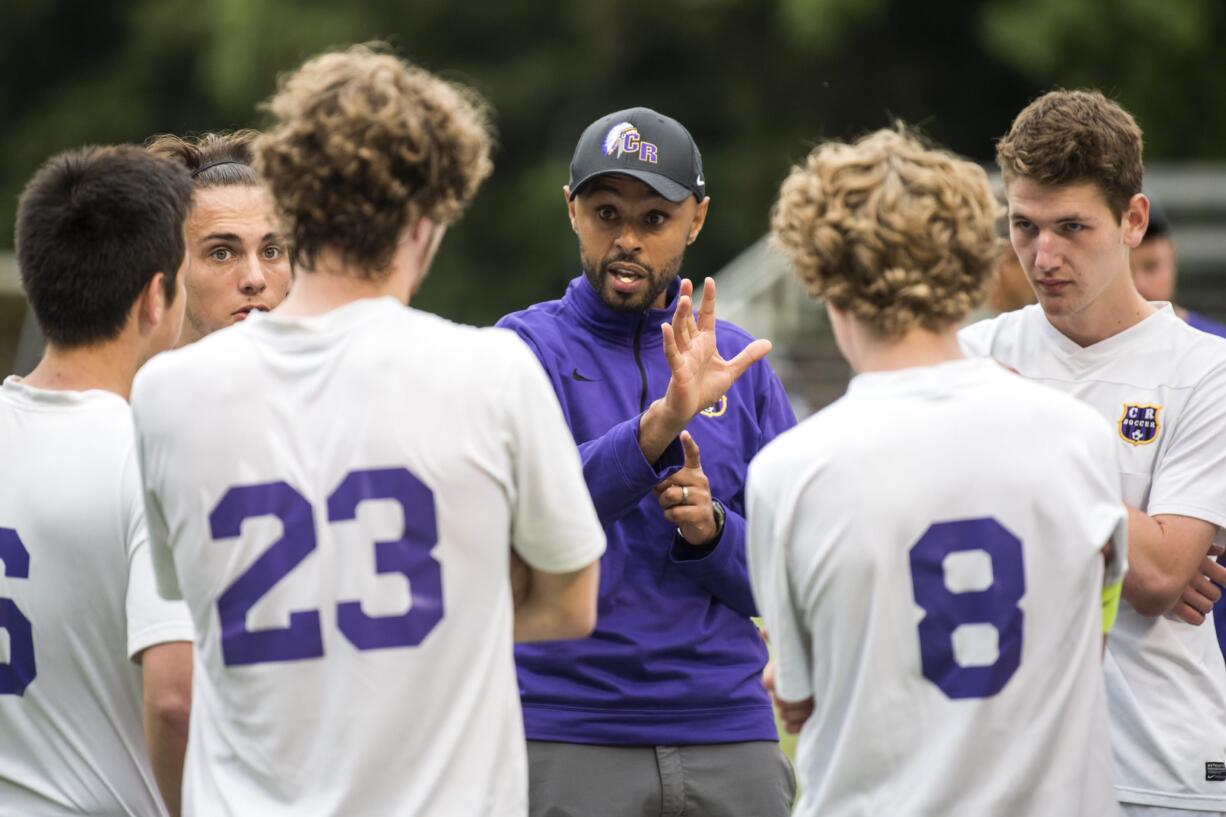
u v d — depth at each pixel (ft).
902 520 31.76
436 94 32.09
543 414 31.86
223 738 31.40
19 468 35.73
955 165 32.96
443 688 30.71
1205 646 43.75
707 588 44.27
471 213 278.67
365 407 30.94
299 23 274.57
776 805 44.52
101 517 35.24
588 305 45.75
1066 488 31.89
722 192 267.59
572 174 45.19
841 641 32.07
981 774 31.55
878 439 32.07
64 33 327.88
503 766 30.96
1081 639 31.96
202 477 31.24
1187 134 244.42
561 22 285.84
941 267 32.22
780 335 191.52
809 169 33.71
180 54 300.40
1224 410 42.65
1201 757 42.27
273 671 30.78
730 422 45.91
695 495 42.65
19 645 35.55
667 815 43.45
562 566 32.48
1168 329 43.98
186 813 31.78
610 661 43.27
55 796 35.70
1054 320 44.37
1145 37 238.89
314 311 31.78
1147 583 41.50
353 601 30.63
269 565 30.89
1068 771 31.60
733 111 274.57
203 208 45.01
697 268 268.41
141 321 37.06
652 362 45.93
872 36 268.21
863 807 32.04
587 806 42.80
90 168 36.81
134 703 36.17
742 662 44.78
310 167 31.17
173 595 33.94
